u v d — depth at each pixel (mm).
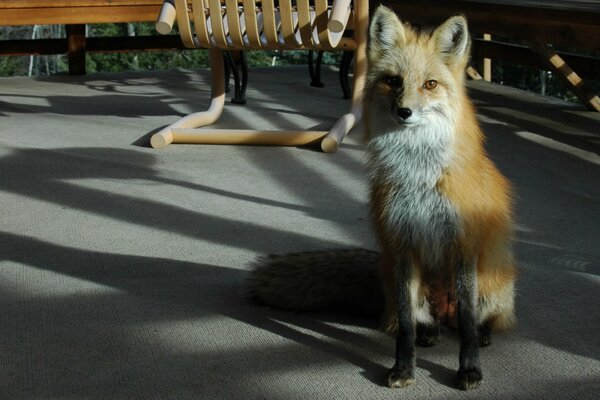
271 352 2617
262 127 5941
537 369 2488
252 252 3557
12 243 3664
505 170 4789
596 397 2307
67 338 2719
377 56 2621
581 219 3928
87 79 8453
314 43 5082
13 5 6949
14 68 18359
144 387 2393
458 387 2385
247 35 5145
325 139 5199
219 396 2336
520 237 3676
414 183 2512
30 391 2375
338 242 3678
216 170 4832
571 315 2869
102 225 3904
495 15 6266
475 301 2502
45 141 5500
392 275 2604
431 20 7090
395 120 2473
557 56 6340
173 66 15812
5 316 2896
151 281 3230
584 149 5297
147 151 5262
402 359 2426
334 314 2936
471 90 7551
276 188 4484
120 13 7328
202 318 2883
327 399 2318
